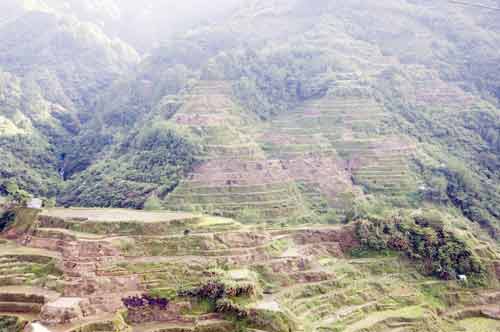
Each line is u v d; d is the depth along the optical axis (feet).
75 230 359.87
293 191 553.64
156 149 594.65
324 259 406.21
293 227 451.94
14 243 370.94
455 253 420.36
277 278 358.02
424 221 442.50
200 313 306.76
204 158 556.10
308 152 596.29
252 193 527.81
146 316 302.25
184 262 334.85
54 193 642.63
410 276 406.82
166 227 364.17
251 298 319.88
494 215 549.54
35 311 300.40
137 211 420.36
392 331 342.64
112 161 640.99
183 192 527.81
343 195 553.23
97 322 286.05
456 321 380.78
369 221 435.12
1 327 289.53
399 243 422.41
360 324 342.03
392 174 574.97
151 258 337.72
